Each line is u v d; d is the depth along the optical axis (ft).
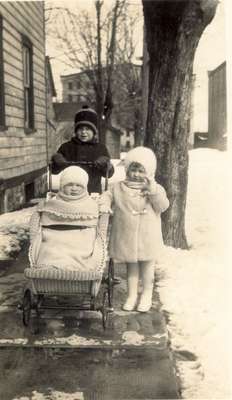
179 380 9.33
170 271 16.21
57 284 11.05
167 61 17.99
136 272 12.92
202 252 18.33
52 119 80.23
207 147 57.36
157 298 13.80
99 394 8.80
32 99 37.55
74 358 10.19
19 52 33.19
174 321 12.21
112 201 12.84
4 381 9.27
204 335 11.32
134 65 99.25
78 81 115.14
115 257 12.56
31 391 8.90
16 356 10.27
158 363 9.96
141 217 12.39
